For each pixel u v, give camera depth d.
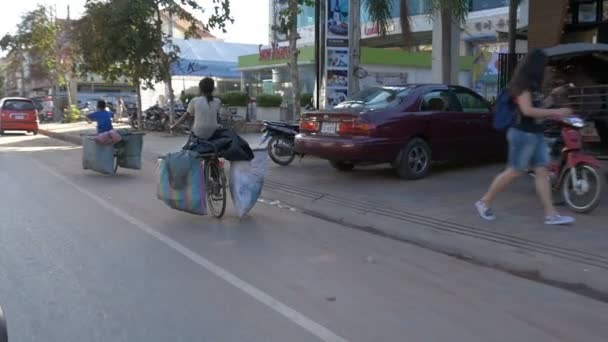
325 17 15.03
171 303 4.99
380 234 7.57
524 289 5.51
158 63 23.25
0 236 7.15
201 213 8.12
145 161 15.36
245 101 27.03
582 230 6.95
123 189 10.77
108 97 52.78
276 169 12.43
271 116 25.88
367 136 9.77
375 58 26.17
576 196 7.89
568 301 5.21
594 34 15.02
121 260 6.21
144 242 6.95
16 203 9.27
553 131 8.21
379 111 9.98
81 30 23.53
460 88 11.25
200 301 5.05
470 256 6.44
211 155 8.05
